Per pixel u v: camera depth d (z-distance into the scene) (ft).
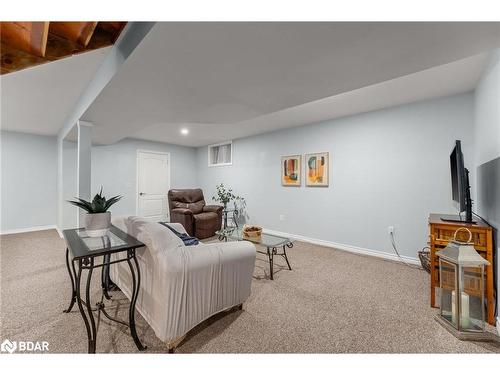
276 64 4.97
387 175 10.52
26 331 5.31
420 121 9.64
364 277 8.49
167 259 4.50
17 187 14.98
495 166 5.80
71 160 13.84
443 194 9.16
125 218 6.37
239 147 17.51
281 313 6.15
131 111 8.14
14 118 11.94
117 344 4.93
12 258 10.16
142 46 4.33
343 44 4.25
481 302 5.41
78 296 4.38
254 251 6.15
